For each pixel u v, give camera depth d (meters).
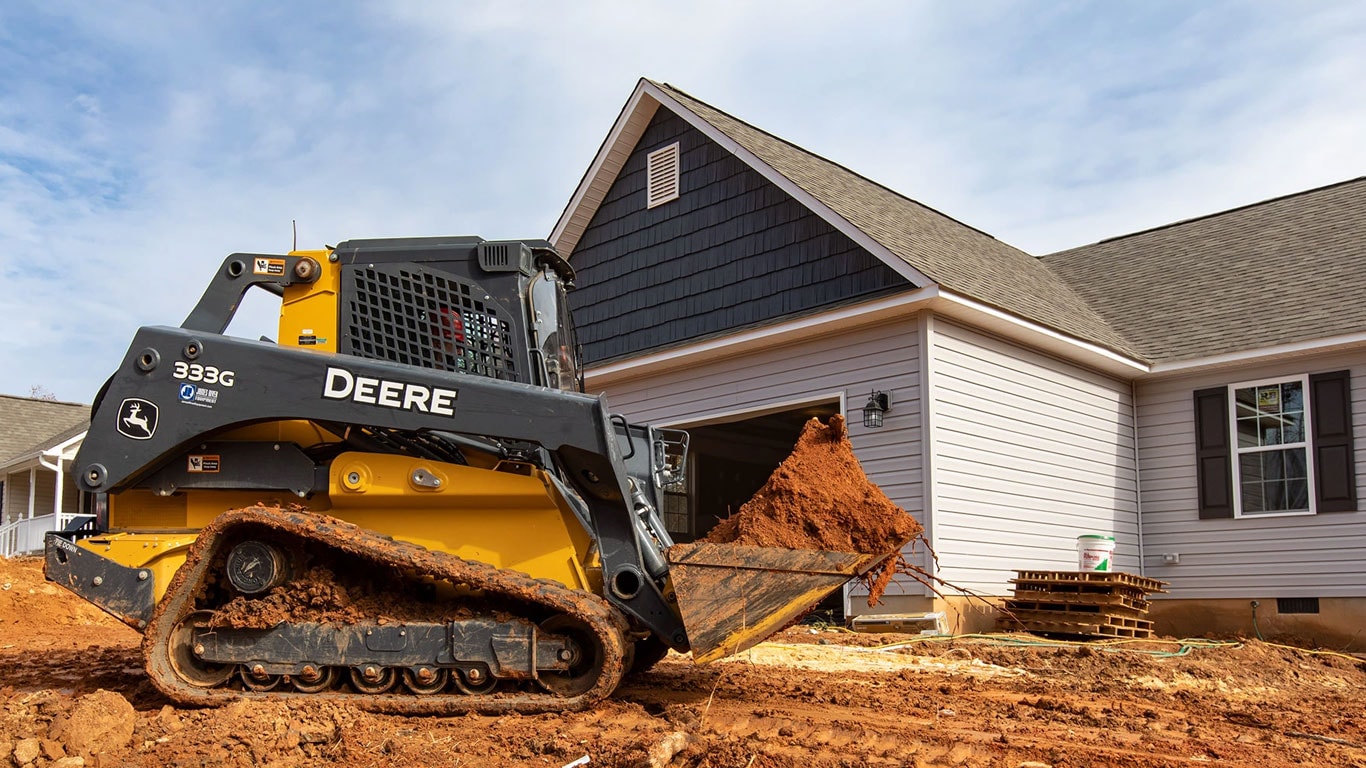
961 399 12.55
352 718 5.23
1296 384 13.63
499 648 5.50
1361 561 12.81
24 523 26.25
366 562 5.71
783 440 19.52
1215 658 9.26
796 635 11.08
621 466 5.76
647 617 5.75
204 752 4.67
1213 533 14.29
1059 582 11.67
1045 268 18.91
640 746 4.73
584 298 17.36
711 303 15.20
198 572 5.55
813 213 13.87
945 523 12.04
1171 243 18.47
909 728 5.68
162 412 5.83
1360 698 7.59
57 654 8.55
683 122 16.08
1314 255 15.72
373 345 6.11
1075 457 14.16
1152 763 4.91
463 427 5.68
